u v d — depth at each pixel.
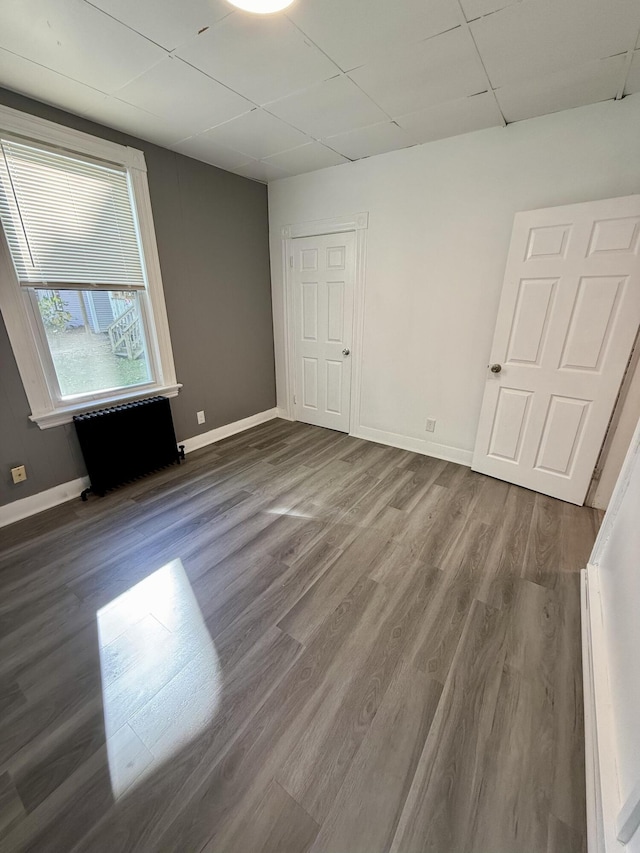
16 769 1.09
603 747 1.04
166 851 0.93
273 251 3.73
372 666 1.39
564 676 1.35
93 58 1.64
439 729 1.19
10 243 2.04
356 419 3.69
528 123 2.24
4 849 0.93
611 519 1.66
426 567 1.90
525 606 1.66
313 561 1.95
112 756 1.13
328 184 3.15
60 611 1.64
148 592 1.75
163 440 2.92
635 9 1.36
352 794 1.04
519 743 1.15
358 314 3.35
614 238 1.99
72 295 2.38
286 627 1.56
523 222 2.26
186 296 3.05
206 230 3.09
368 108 2.11
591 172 2.13
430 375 3.10
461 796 1.03
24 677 1.36
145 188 2.57
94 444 2.47
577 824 0.97
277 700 1.28
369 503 2.50
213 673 1.37
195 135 2.45
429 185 2.68
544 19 1.41
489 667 1.39
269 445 3.51
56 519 2.32
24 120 1.96
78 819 0.99
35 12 1.35
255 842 0.94
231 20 1.41
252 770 1.09
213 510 2.43
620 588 1.30
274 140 2.54
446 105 2.08
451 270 2.76
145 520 2.31
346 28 1.46
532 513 2.36
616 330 2.08
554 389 2.37
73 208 2.25
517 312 2.41
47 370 2.33
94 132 2.25
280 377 4.19
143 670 1.38
